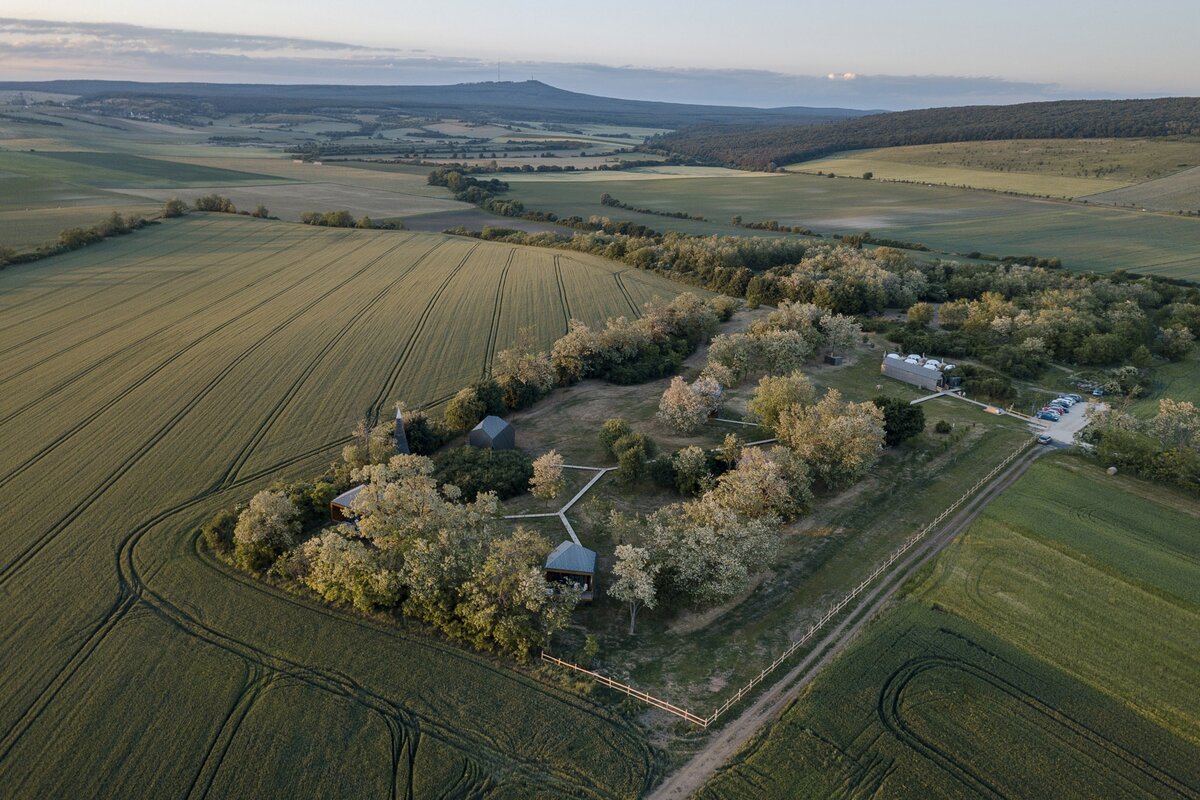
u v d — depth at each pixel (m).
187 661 44.78
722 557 49.03
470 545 50.06
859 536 60.06
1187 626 48.22
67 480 66.50
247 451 73.19
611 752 38.50
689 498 66.94
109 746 38.78
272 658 45.12
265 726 40.03
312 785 36.56
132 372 92.19
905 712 40.72
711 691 43.16
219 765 37.69
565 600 47.44
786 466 63.69
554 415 87.69
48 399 83.69
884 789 36.00
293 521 58.66
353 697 42.12
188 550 56.34
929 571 54.38
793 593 52.69
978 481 69.19
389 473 60.56
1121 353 103.56
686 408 79.50
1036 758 37.81
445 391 90.56
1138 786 36.31
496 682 43.47
